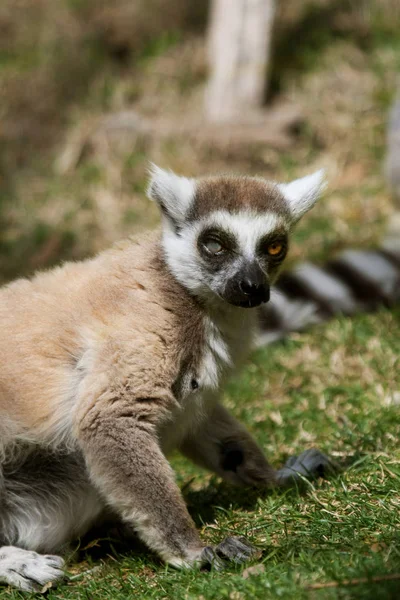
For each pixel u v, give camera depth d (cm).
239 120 1584
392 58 1719
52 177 1586
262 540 617
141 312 639
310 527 614
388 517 600
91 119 1666
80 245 1414
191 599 530
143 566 623
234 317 683
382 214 1366
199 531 659
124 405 616
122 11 1895
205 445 739
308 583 516
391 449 757
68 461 660
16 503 656
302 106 1638
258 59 1605
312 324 1128
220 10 1598
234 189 710
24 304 664
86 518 670
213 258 673
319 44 1777
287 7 1873
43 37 1861
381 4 1853
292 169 1509
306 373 1010
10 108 1725
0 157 1631
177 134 1580
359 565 524
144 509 602
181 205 696
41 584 600
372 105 1625
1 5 1947
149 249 688
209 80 1667
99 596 576
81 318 642
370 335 1061
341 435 812
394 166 1359
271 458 812
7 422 638
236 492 739
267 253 703
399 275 1149
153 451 614
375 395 907
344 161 1522
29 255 1409
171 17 1894
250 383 1012
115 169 1548
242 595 523
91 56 1802
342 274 1179
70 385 639
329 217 1374
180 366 647
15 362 641
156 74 1762
